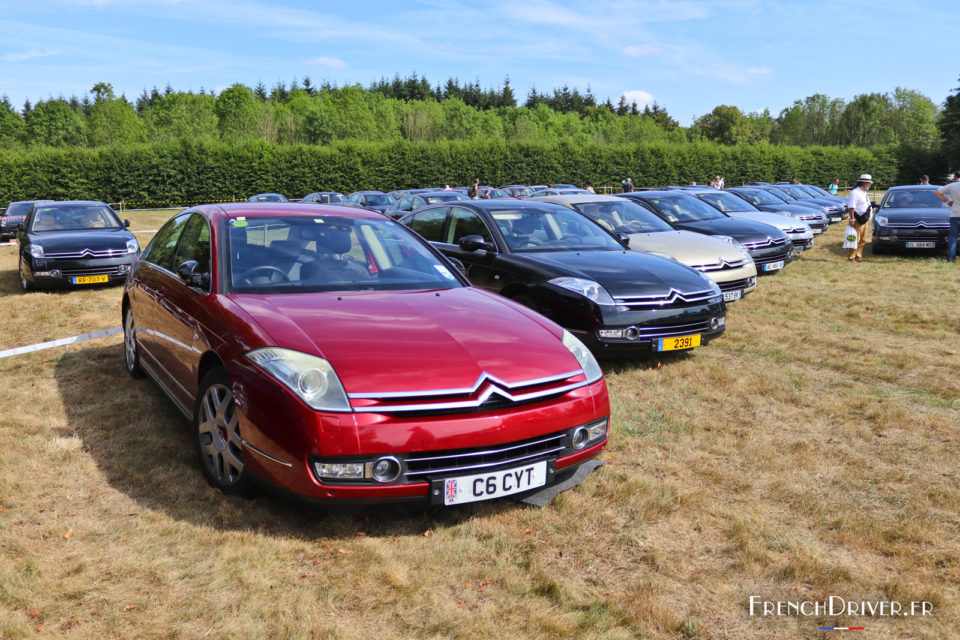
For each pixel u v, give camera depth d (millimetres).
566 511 3318
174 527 3072
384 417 2768
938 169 65438
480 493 2932
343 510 2838
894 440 4324
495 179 53844
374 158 50188
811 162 63750
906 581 2785
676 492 3541
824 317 8008
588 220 7176
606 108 152625
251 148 46719
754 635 2467
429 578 2746
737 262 7953
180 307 3938
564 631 2441
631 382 5508
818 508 3393
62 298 9406
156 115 108500
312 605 2545
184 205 45312
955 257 12312
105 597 2576
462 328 3268
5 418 4418
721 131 120062
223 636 2383
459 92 151000
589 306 5480
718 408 4949
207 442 3488
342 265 3969
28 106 124875
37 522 3115
